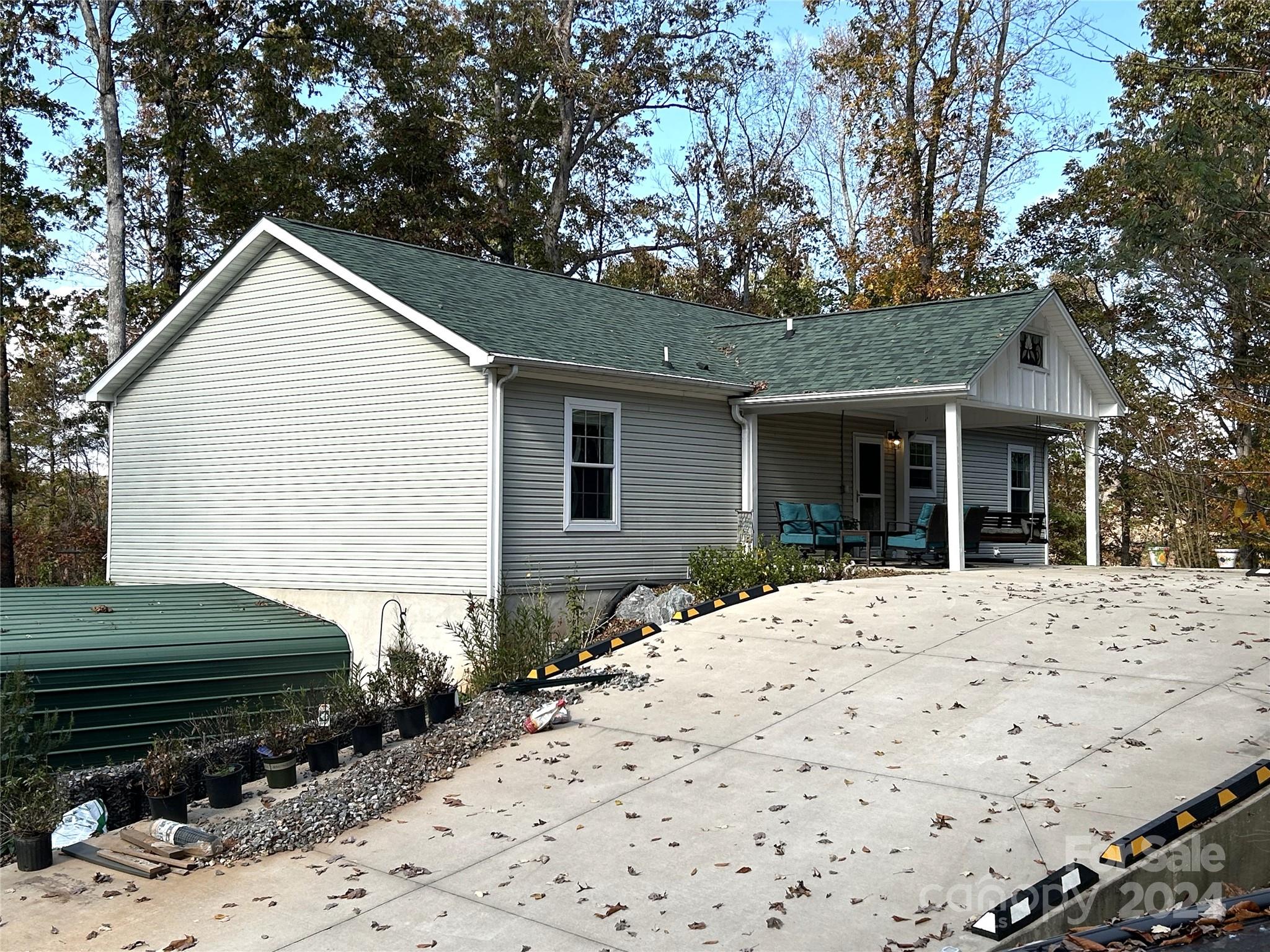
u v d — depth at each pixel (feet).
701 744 29.50
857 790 25.25
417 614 48.65
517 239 119.14
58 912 21.93
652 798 26.02
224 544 56.70
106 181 88.99
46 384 112.78
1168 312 73.00
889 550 71.15
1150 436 63.52
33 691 33.14
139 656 40.14
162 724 39.47
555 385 49.42
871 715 30.53
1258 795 23.02
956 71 104.58
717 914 19.83
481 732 32.27
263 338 55.36
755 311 132.77
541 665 41.11
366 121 109.91
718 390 56.44
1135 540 104.47
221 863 24.35
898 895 20.03
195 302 57.41
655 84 126.41
